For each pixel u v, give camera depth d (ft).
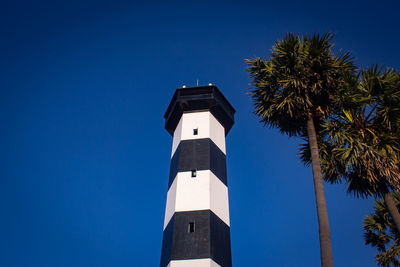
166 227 84.12
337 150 49.65
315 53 49.78
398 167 47.29
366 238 64.28
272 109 52.54
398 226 45.21
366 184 52.70
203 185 85.76
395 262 58.49
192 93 106.93
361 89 51.06
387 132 49.57
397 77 50.55
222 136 105.19
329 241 37.19
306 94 49.11
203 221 78.95
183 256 73.46
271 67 53.06
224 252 78.13
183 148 95.14
